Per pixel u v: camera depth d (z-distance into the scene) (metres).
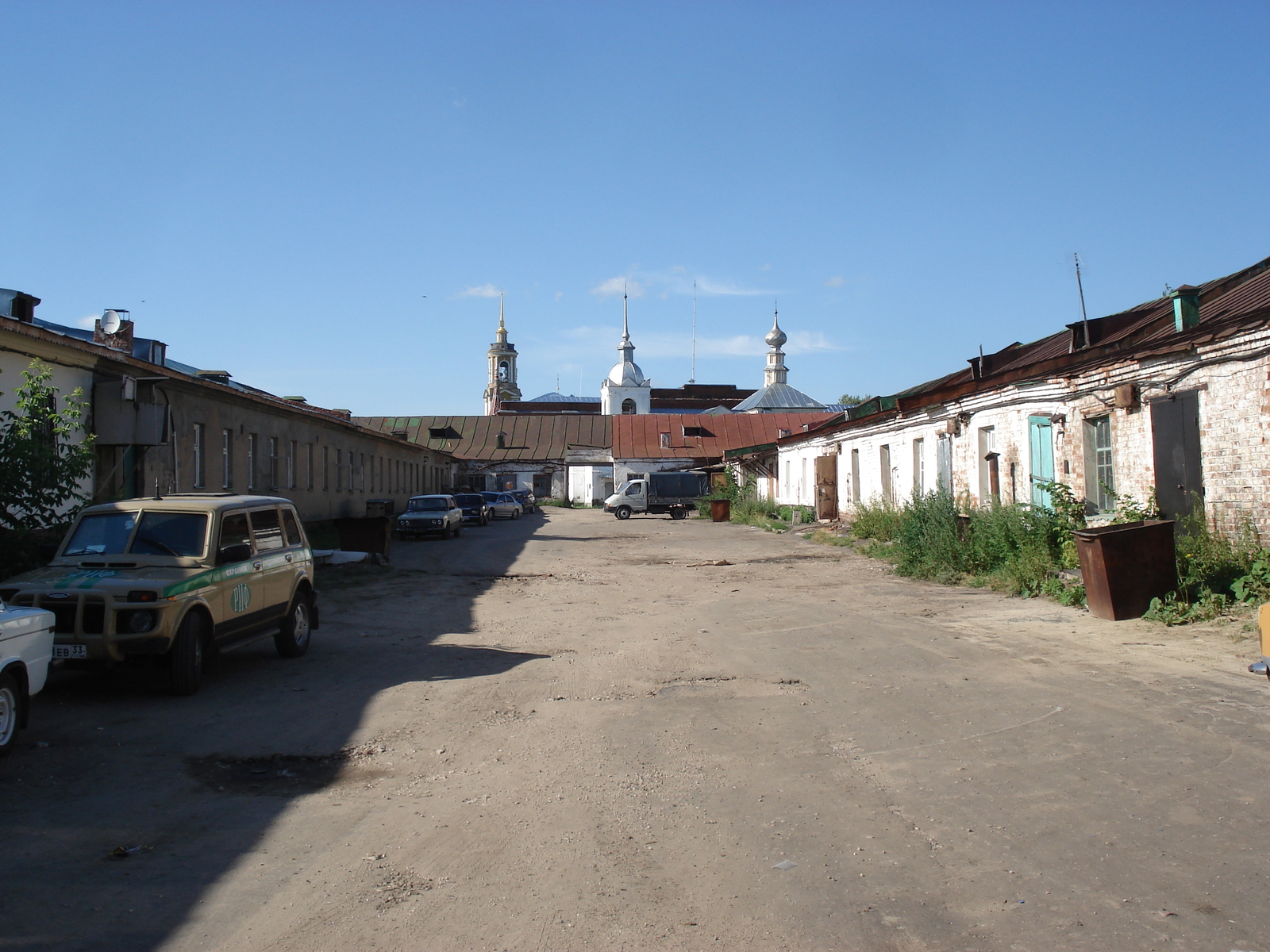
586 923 3.78
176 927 3.78
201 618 8.37
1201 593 10.62
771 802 5.19
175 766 6.09
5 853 4.57
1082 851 4.37
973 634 10.54
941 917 3.77
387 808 5.23
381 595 15.41
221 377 31.89
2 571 10.40
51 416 11.89
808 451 37.72
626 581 17.56
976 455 20.42
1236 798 4.99
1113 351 14.59
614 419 71.81
